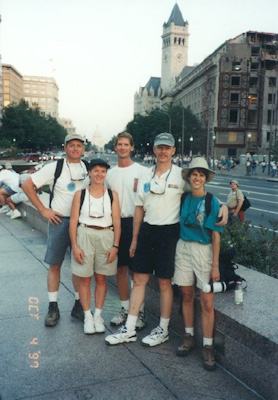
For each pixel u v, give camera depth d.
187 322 3.60
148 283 4.59
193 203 3.42
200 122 72.81
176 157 62.56
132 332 3.81
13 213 10.99
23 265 6.31
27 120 85.56
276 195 20.97
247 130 69.19
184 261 3.50
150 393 2.97
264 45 68.44
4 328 4.07
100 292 4.04
